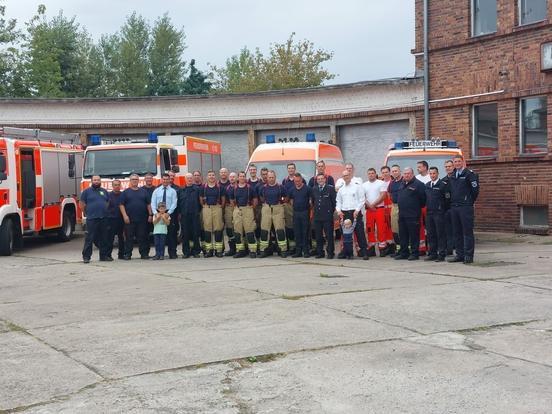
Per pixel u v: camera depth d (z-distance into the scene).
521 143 19.27
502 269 12.51
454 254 15.35
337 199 15.12
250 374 6.31
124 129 28.47
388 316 8.45
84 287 11.73
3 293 11.45
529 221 19.22
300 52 55.28
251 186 15.85
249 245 15.80
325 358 6.74
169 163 19.92
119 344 7.46
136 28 75.56
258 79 55.22
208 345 7.29
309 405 5.51
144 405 5.57
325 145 19.28
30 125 28.56
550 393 5.67
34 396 5.88
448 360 6.61
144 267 14.46
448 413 5.27
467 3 20.28
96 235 16.64
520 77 18.97
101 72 72.31
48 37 61.41
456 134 20.88
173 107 28.23
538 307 8.88
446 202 13.98
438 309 8.83
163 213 15.91
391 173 15.13
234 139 27.83
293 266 13.93
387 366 6.45
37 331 8.27
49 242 22.47
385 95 23.95
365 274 12.27
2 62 52.00
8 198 18.20
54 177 21.28
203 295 10.31
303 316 8.55
